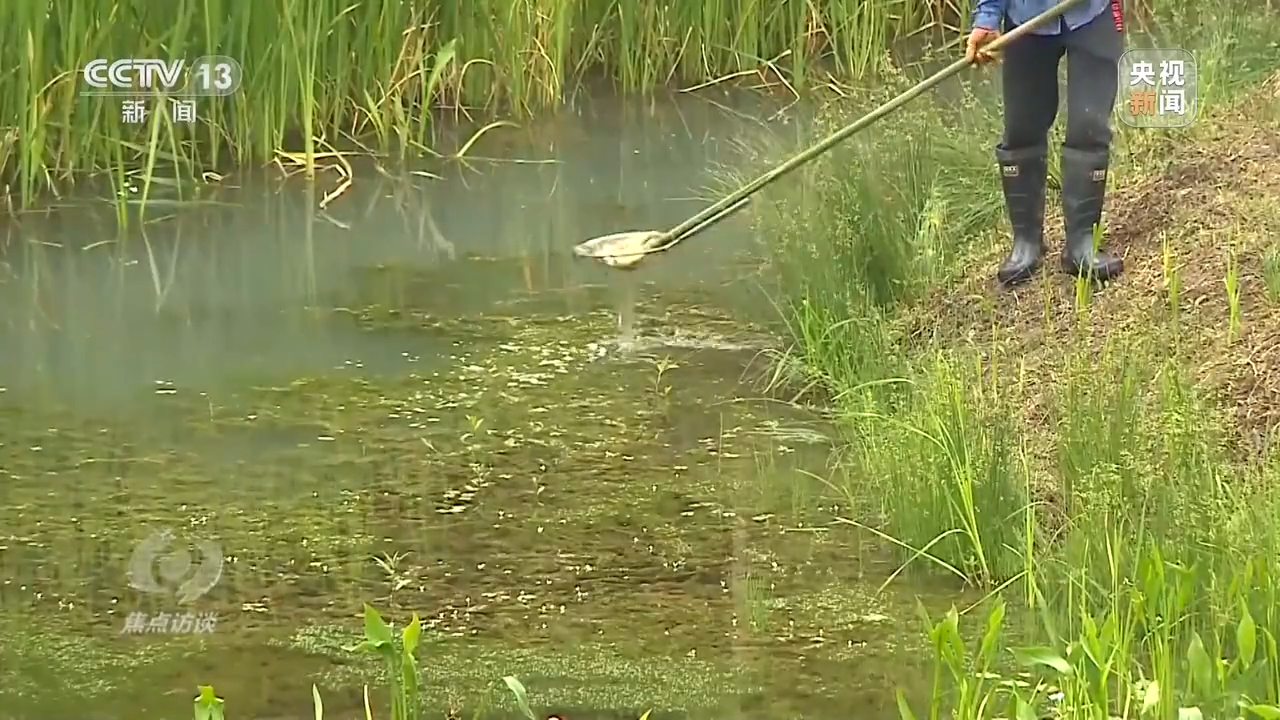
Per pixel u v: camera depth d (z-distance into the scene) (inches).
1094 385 634.8
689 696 508.1
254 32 1085.1
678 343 806.5
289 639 550.3
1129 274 737.0
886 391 714.2
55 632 555.5
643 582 585.3
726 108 1259.2
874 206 845.8
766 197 946.1
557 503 647.1
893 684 513.0
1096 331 703.1
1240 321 671.8
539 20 1243.8
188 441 706.8
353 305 873.5
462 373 776.9
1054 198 837.8
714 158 1133.1
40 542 618.8
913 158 892.6
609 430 714.2
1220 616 487.8
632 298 866.8
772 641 542.6
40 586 586.9
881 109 768.9
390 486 663.8
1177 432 583.2
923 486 603.8
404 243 975.6
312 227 1008.2
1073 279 746.8
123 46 1047.0
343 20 1124.5
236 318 856.9
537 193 1069.8
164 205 1038.4
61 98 1036.5
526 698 508.1
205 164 1106.1
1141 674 469.1
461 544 615.8
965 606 561.9
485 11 1214.3
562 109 1266.0
